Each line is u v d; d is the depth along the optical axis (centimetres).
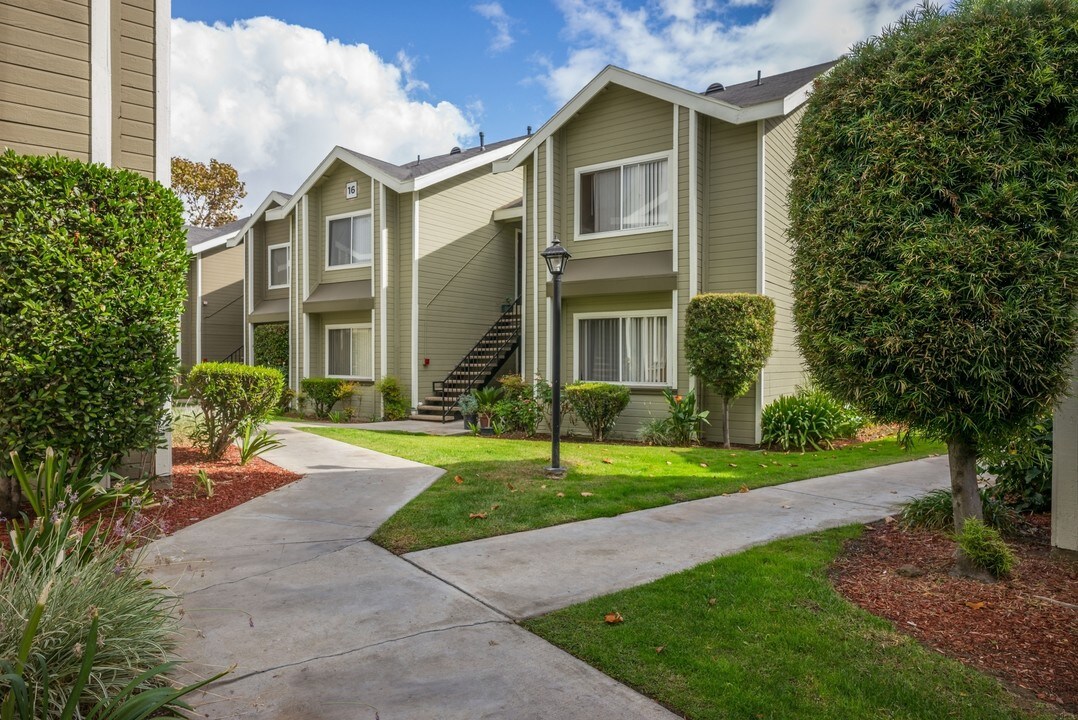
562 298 1181
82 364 487
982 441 399
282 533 480
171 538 463
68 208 491
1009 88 360
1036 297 345
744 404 1032
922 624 321
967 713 239
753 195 1034
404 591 365
